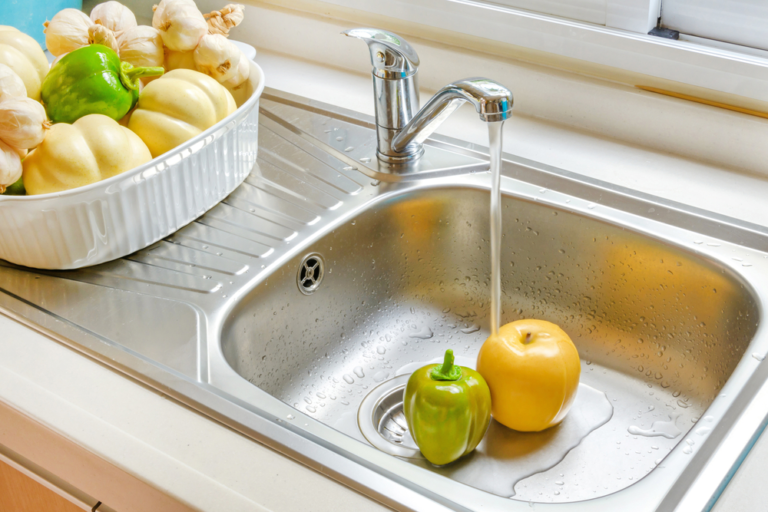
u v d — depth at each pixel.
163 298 0.70
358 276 0.89
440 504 0.46
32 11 1.07
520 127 1.00
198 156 0.76
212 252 0.78
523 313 0.92
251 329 0.74
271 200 0.87
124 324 0.66
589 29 0.93
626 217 0.80
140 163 0.71
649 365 0.81
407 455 0.71
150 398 0.57
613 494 0.47
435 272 0.96
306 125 1.03
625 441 0.73
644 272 0.80
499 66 1.03
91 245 0.72
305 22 1.20
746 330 0.69
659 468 0.49
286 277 0.78
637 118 0.93
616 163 0.90
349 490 0.48
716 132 0.88
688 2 0.89
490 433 0.71
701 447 0.50
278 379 0.81
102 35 0.77
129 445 0.52
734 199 0.81
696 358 0.77
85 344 0.63
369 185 0.90
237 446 0.52
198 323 0.67
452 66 1.07
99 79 0.70
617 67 0.93
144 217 0.74
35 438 0.56
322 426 0.54
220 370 0.60
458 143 0.96
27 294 0.71
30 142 0.65
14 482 0.66
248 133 0.85
